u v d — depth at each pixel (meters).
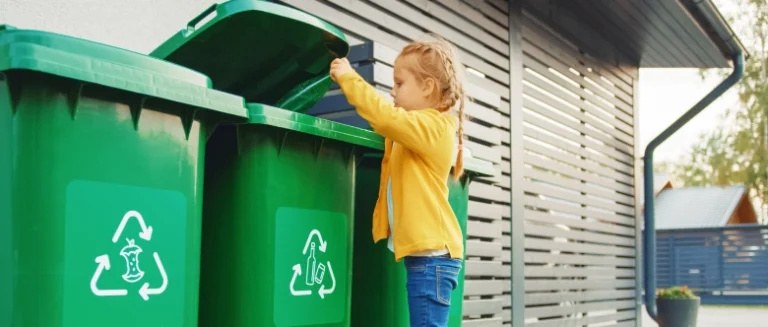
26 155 2.05
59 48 2.07
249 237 2.67
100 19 3.66
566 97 7.95
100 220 2.17
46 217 2.06
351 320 3.48
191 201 2.44
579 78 8.28
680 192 27.41
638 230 9.76
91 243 2.15
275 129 2.70
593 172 8.61
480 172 3.74
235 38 2.95
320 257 2.88
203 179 2.55
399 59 2.99
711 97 9.56
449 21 5.87
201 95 2.41
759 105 29.56
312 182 2.85
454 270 2.85
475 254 5.74
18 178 2.04
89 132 2.16
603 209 8.82
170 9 4.01
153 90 2.25
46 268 2.05
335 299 2.95
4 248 2.05
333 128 2.87
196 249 2.46
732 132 30.66
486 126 5.62
